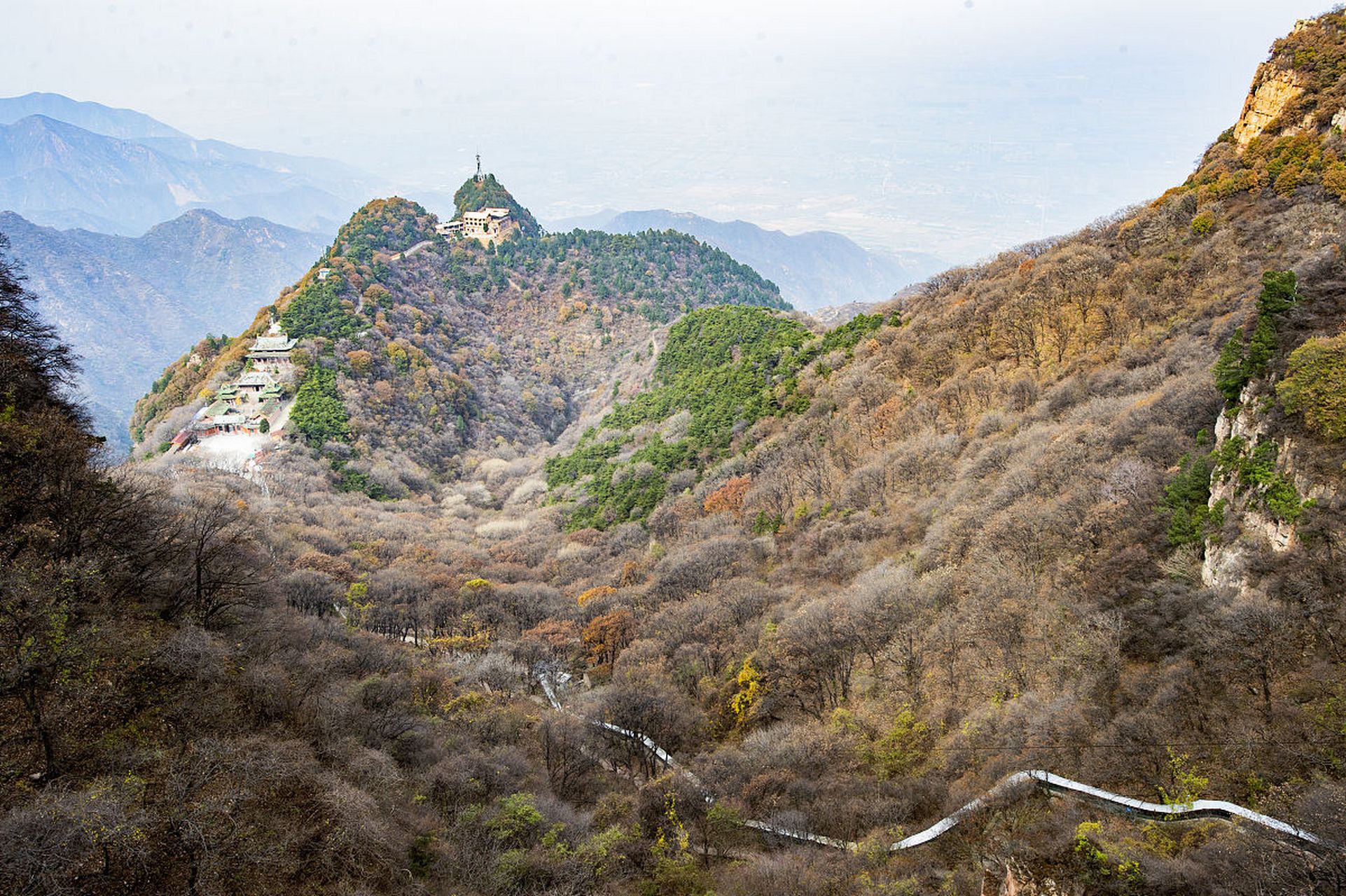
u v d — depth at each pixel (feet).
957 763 154.10
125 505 161.99
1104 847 107.24
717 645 234.99
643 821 165.37
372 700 181.47
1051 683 160.97
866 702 189.06
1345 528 134.00
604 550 372.17
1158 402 217.36
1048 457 225.35
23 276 184.65
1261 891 95.30
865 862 136.26
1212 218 302.04
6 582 120.16
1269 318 158.40
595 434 565.12
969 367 326.24
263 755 129.18
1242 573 145.89
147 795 114.73
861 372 376.07
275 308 640.99
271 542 295.07
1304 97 306.14
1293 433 145.79
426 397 593.42
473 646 254.68
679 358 599.57
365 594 269.03
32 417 157.28
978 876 121.70
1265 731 124.26
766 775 169.99
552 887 137.18
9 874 93.50
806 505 309.42
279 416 518.37
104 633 130.93
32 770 111.86
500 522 444.96
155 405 588.50
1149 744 131.44
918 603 207.10
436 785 161.38
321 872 120.78
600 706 213.05
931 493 269.03
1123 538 180.65
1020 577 191.83
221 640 160.04
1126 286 302.25
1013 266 400.26
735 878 140.36
